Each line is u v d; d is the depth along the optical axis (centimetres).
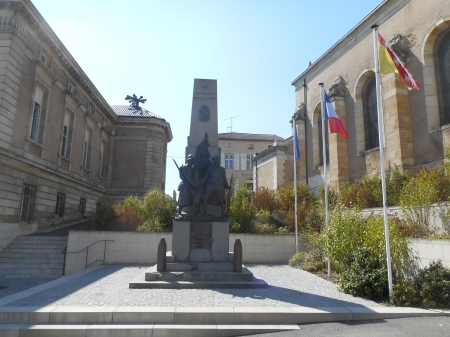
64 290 930
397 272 902
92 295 853
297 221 1703
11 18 1908
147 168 3900
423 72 1969
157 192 1969
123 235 1589
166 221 1795
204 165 1166
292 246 1662
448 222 1112
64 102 2584
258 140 5675
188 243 1080
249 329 653
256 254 1636
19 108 1975
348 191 1911
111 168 3862
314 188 3000
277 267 1462
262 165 3719
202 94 1248
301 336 618
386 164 2139
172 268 1022
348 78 2630
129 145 3941
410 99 2047
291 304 777
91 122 3206
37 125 2228
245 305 757
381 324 682
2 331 638
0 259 1652
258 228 1798
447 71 1906
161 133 4088
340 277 976
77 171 2869
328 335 620
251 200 2206
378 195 1684
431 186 1244
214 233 1091
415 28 2042
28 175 2067
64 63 2533
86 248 1558
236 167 5581
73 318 682
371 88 2455
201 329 649
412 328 652
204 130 1219
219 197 1125
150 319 684
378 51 1002
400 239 934
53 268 1573
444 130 1833
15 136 1934
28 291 918
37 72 2159
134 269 1394
